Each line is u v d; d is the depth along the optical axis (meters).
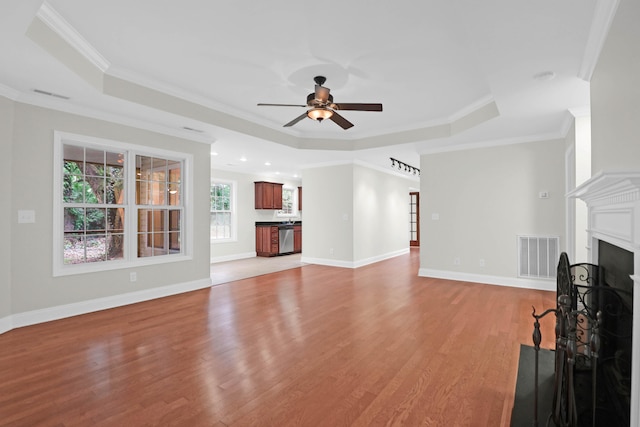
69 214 3.66
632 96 1.50
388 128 5.30
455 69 3.16
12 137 3.15
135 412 1.86
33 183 3.29
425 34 2.56
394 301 4.17
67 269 3.54
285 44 2.74
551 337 2.94
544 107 3.53
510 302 4.08
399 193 8.70
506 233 5.00
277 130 5.20
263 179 8.95
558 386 1.68
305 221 7.45
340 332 3.10
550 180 4.66
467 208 5.32
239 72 3.27
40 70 2.67
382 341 2.88
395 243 8.48
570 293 1.74
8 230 3.12
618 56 1.70
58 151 3.45
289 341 2.88
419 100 4.02
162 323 3.35
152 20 2.42
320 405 1.93
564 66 2.58
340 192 6.86
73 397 2.01
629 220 1.52
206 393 2.06
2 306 3.08
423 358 2.54
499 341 2.87
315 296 4.44
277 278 5.68
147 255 4.37
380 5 2.21
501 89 3.05
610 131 1.85
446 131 4.81
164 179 4.54
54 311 3.44
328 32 2.55
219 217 7.96
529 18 1.99
